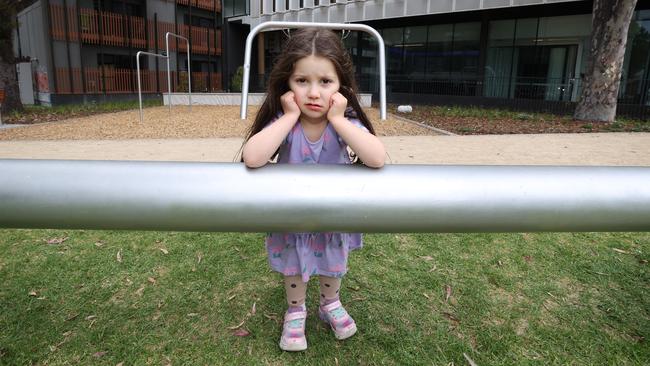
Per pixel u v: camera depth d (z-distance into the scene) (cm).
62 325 195
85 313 204
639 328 196
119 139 828
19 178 86
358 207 90
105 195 86
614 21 1059
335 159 161
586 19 1425
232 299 217
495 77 1659
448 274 244
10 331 190
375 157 124
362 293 223
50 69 1933
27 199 86
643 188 93
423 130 959
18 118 1239
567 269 251
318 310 206
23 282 232
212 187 88
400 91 1930
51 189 86
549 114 1355
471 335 190
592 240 292
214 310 207
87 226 90
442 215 90
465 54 1728
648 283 236
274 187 89
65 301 214
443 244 282
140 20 2272
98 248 274
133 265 252
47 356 174
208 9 2689
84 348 179
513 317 204
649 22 1295
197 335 188
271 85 148
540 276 243
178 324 196
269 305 212
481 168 95
